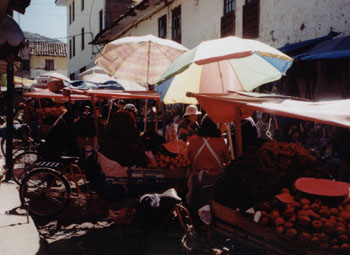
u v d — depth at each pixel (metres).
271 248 2.79
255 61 6.28
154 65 8.53
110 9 28.58
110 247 4.53
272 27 11.33
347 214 2.76
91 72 16.53
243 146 6.11
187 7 16.97
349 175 5.88
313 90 7.75
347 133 7.16
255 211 3.01
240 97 3.82
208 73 6.60
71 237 4.91
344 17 8.69
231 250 3.08
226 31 13.95
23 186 5.79
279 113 3.13
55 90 7.32
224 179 3.32
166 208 4.24
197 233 3.72
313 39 8.89
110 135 5.20
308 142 8.32
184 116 7.37
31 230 4.78
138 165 5.20
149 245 4.15
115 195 5.18
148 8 19.22
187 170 5.07
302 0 10.05
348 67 7.28
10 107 7.56
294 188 3.11
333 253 2.55
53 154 6.67
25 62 47.84
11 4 4.83
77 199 5.88
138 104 17.53
